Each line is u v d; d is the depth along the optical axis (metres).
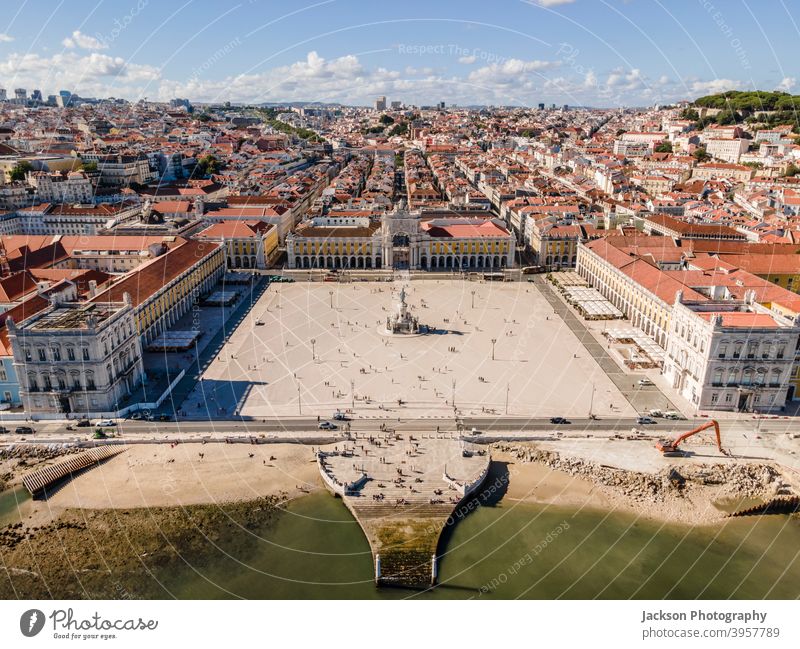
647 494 117.06
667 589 95.38
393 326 199.00
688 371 151.38
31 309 160.75
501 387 159.25
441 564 100.06
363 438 133.88
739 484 119.00
